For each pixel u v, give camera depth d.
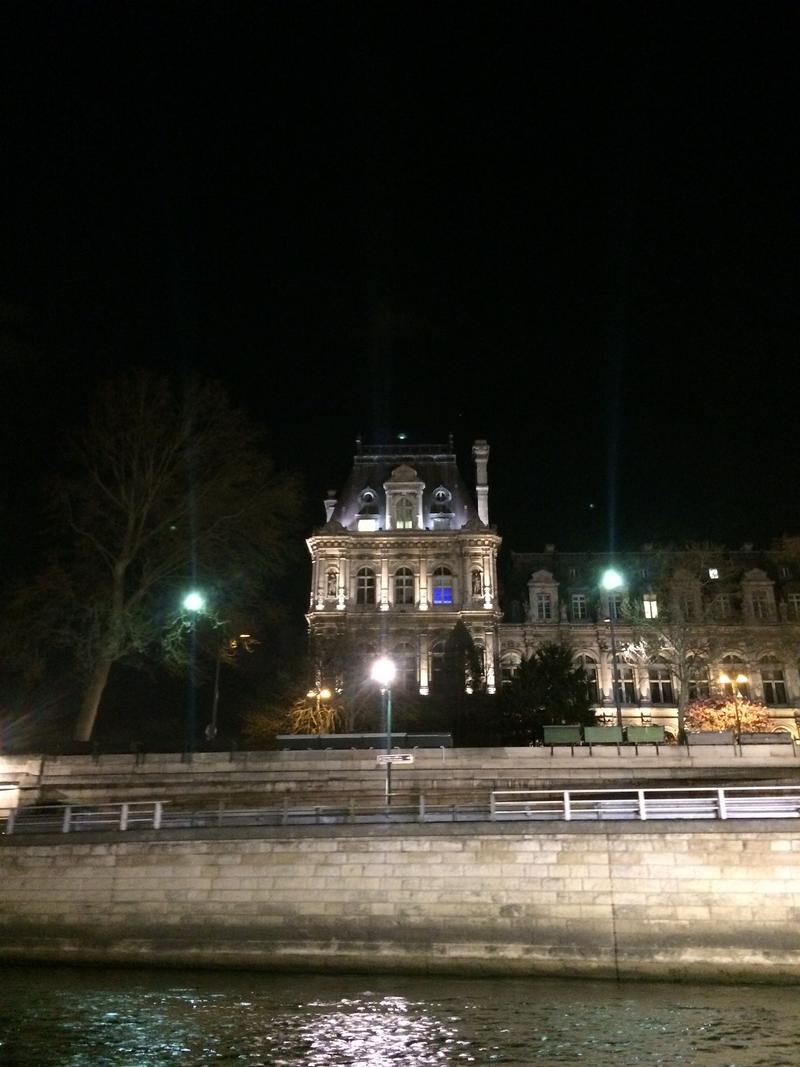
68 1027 21.73
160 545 46.12
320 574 69.44
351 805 30.38
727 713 55.97
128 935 28.33
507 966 27.05
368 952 27.56
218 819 30.58
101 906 28.70
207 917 28.33
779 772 38.34
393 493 72.25
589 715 51.78
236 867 28.70
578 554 76.50
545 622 71.00
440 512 72.56
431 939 27.53
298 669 62.00
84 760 37.94
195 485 46.72
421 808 29.17
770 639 69.69
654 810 28.88
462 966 27.17
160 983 26.06
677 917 26.97
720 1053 19.94
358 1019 22.48
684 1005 23.84
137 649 44.78
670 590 64.69
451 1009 23.44
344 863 28.45
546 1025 22.05
